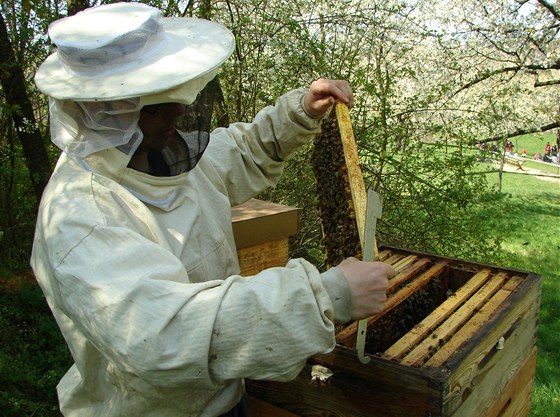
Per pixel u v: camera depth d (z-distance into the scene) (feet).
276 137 5.80
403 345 4.60
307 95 5.64
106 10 4.24
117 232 3.61
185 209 4.61
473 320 5.10
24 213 18.93
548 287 20.12
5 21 14.66
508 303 5.53
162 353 3.23
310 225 17.06
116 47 3.81
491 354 5.10
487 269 6.70
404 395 4.17
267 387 5.14
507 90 20.51
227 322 3.25
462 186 16.48
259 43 16.02
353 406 4.51
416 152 17.07
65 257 3.54
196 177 5.05
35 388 11.18
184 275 3.73
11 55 14.06
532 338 6.54
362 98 15.88
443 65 26.50
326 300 3.39
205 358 3.22
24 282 15.89
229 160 5.74
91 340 3.62
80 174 4.09
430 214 16.55
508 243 27.30
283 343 3.25
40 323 13.65
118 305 3.31
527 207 38.37
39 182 15.84
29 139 15.38
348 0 17.31
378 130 16.56
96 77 3.80
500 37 31.17
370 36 17.20
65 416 4.89
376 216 4.07
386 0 18.26
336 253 5.43
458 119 17.70
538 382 12.27
